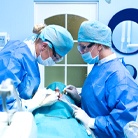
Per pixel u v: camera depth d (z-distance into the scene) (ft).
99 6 7.68
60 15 7.88
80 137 3.13
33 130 1.95
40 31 4.26
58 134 2.99
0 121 1.89
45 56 4.10
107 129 3.66
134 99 3.68
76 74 8.12
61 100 3.76
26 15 7.75
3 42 7.42
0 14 7.76
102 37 3.93
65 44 3.99
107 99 3.85
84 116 3.75
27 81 3.93
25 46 4.06
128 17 7.66
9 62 3.64
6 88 1.79
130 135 2.49
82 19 7.88
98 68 4.13
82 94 4.26
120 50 7.80
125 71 3.93
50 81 8.19
